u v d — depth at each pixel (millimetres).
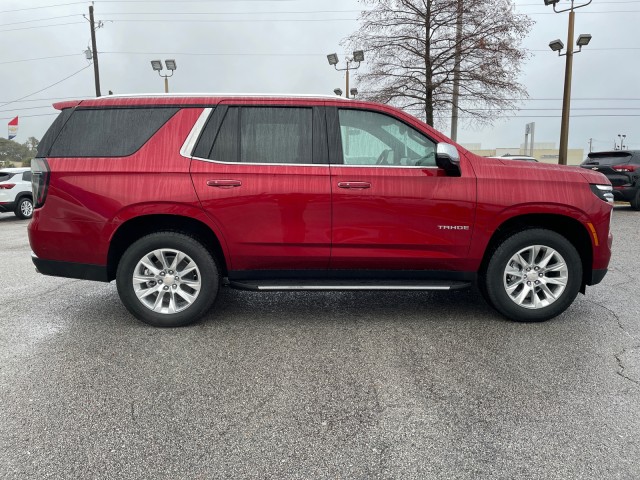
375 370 3139
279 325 4023
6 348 3527
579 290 4117
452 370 3127
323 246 3814
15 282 5652
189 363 3256
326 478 2080
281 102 3863
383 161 3850
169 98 3873
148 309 3918
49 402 2721
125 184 3721
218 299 4820
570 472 2102
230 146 3797
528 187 3811
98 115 3848
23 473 2107
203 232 3998
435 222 3797
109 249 3805
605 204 3887
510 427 2457
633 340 3621
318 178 3748
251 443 2334
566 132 16359
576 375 3033
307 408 2660
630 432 2395
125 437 2383
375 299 4820
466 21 15664
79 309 4512
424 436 2387
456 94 16562
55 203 3789
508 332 3816
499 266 3918
